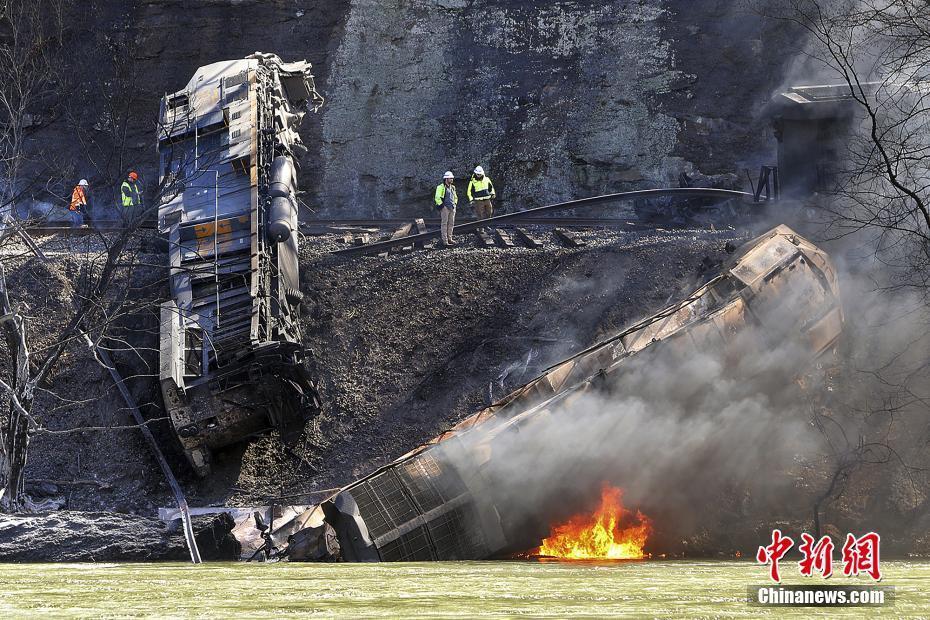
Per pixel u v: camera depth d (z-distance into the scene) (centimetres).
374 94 15512
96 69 14775
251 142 9419
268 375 7875
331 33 15688
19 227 8106
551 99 15375
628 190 15038
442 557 5547
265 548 5559
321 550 5384
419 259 10381
